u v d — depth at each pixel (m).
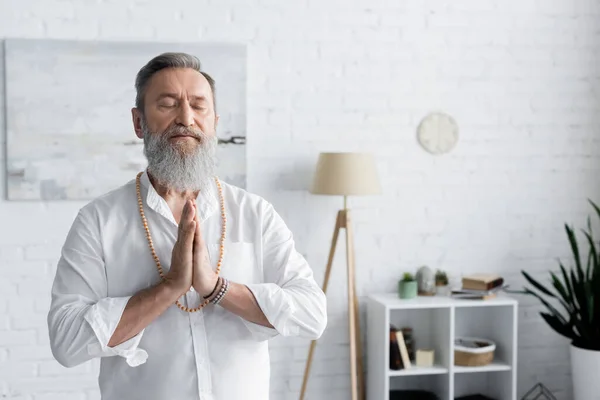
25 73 3.61
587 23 4.19
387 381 3.75
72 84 3.65
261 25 3.84
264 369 1.92
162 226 1.89
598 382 3.79
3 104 3.63
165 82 1.82
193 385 1.81
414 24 4.00
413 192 4.05
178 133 1.81
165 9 3.75
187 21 3.77
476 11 4.06
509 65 4.11
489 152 4.12
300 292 1.89
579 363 3.86
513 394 3.90
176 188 1.88
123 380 1.83
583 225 4.25
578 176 4.23
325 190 3.64
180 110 1.81
